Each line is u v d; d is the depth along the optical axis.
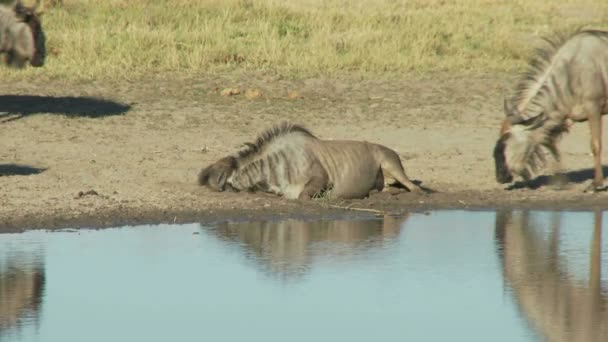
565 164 56.03
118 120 62.19
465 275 36.16
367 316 31.66
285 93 70.00
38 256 37.19
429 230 42.41
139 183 48.75
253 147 47.00
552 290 34.56
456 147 59.09
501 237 41.47
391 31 85.94
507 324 31.06
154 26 83.88
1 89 67.56
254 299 33.09
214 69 74.62
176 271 35.88
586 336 30.23
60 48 76.06
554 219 44.88
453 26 90.56
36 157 53.72
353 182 46.75
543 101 47.09
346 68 76.56
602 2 111.62
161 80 71.50
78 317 31.12
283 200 46.09
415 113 66.62
